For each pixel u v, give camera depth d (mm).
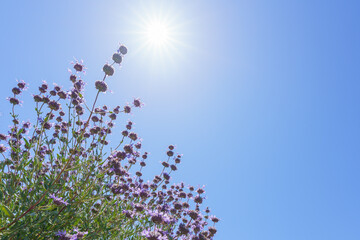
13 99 7168
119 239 6426
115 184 6523
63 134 7441
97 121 7844
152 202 8078
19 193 5520
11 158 6680
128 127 7664
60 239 5195
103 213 6395
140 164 9508
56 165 6574
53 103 6363
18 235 4863
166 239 5398
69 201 5676
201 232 6480
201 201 8734
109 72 5973
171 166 9453
